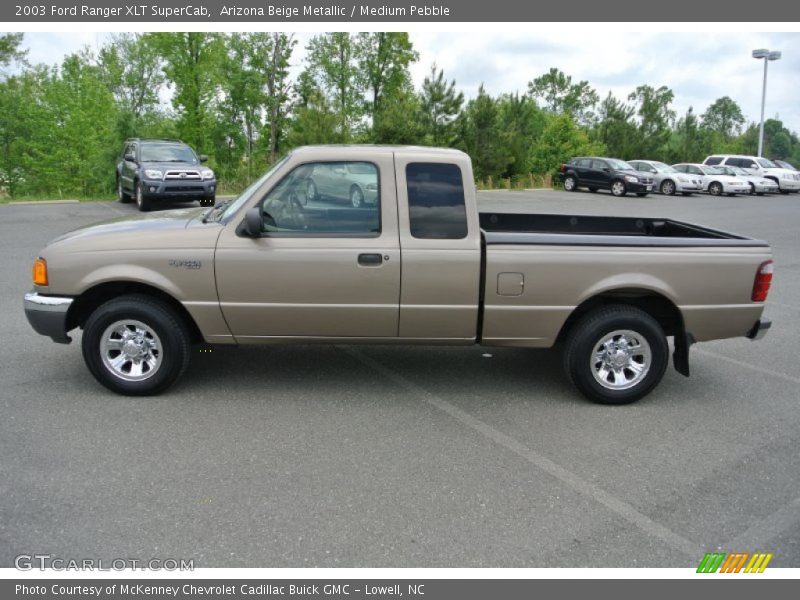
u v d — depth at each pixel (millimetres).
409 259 4750
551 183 36062
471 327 4934
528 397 5219
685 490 3809
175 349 4887
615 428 4668
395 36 46375
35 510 3408
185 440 4262
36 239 12281
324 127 30047
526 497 3680
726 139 88625
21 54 38562
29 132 47375
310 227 4789
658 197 29281
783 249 13719
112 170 27000
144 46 49781
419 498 3637
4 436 4242
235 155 51281
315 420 4645
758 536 3373
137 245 4770
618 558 3168
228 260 4734
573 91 87625
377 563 3082
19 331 6500
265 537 3246
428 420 4707
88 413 4641
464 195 4793
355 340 4980
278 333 4926
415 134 31094
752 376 5918
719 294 4953
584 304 5098
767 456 4270
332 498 3607
